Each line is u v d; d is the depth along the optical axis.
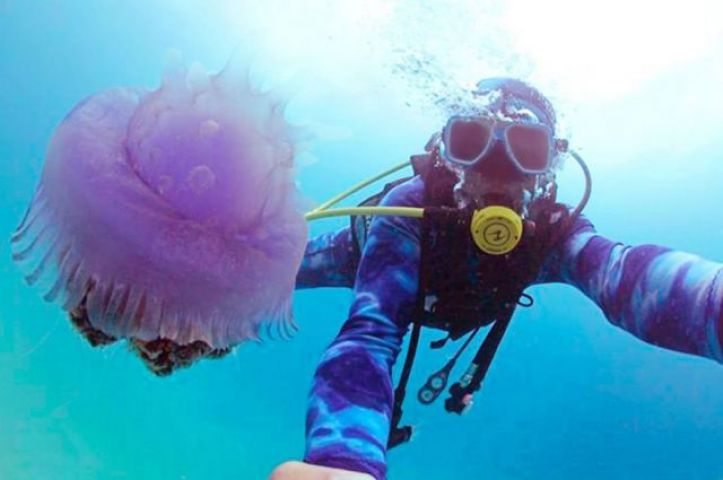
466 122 1.81
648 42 2.51
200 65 0.97
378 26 2.48
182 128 0.90
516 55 2.47
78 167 0.86
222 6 2.58
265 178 0.95
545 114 1.90
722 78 2.54
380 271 1.92
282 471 1.01
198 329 0.91
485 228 1.73
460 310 1.94
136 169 0.88
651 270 1.90
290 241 1.00
